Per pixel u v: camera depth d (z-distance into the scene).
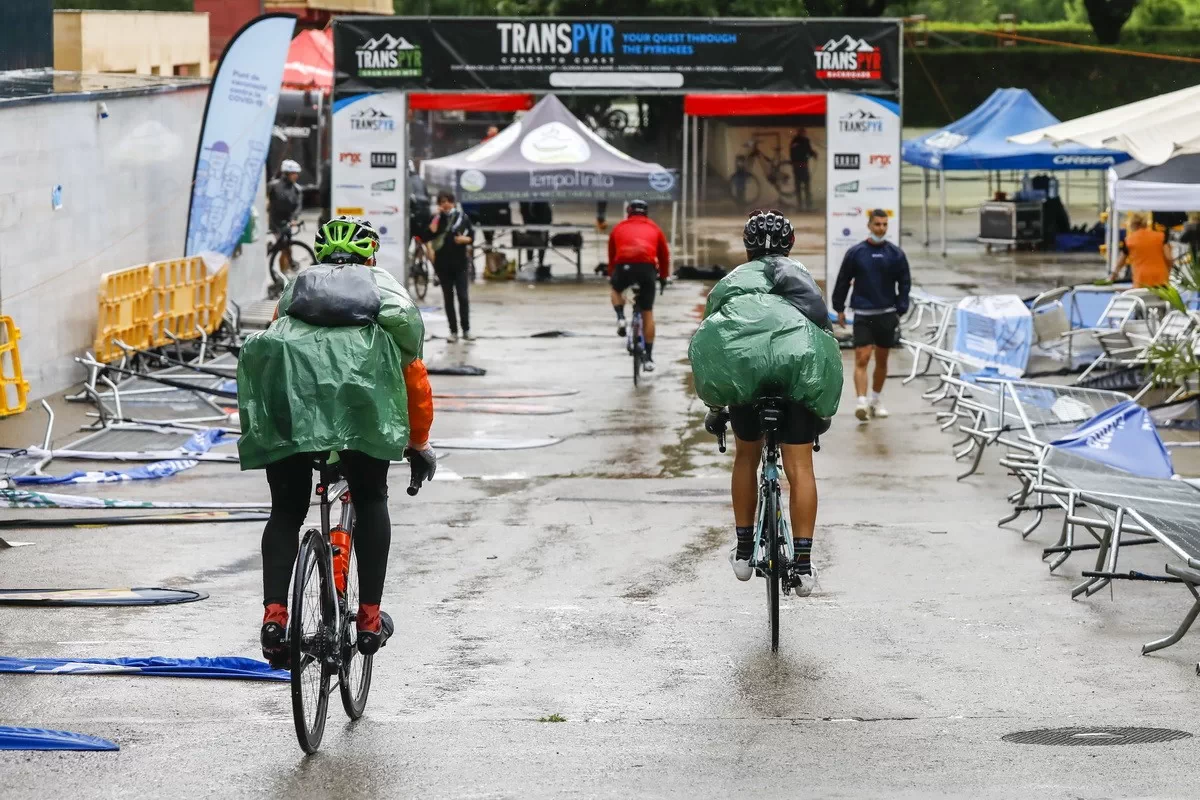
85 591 13.80
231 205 30.94
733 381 11.97
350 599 10.44
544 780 9.20
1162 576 13.11
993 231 52.66
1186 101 29.17
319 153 64.12
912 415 24.48
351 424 9.31
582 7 73.12
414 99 51.22
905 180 80.62
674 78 35.31
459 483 19.48
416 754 9.69
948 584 14.33
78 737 9.82
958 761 9.53
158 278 28.66
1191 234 37.47
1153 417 22.91
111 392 24.14
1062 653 12.04
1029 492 16.53
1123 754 9.65
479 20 35.62
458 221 32.97
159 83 31.73
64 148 26.19
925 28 93.19
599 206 49.41
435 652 12.12
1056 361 28.55
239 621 12.91
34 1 32.53
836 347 12.10
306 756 9.59
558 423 23.95
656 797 8.90
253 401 9.30
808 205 69.62
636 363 27.41
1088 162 50.06
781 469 13.41
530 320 37.00
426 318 37.28
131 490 18.77
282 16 30.50
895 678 11.38
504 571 14.92
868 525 16.92
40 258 25.20
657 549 15.88
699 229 60.28
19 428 22.67
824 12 75.44
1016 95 52.12
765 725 10.30
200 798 8.85
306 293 9.45
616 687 11.19
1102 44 90.06
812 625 12.88
